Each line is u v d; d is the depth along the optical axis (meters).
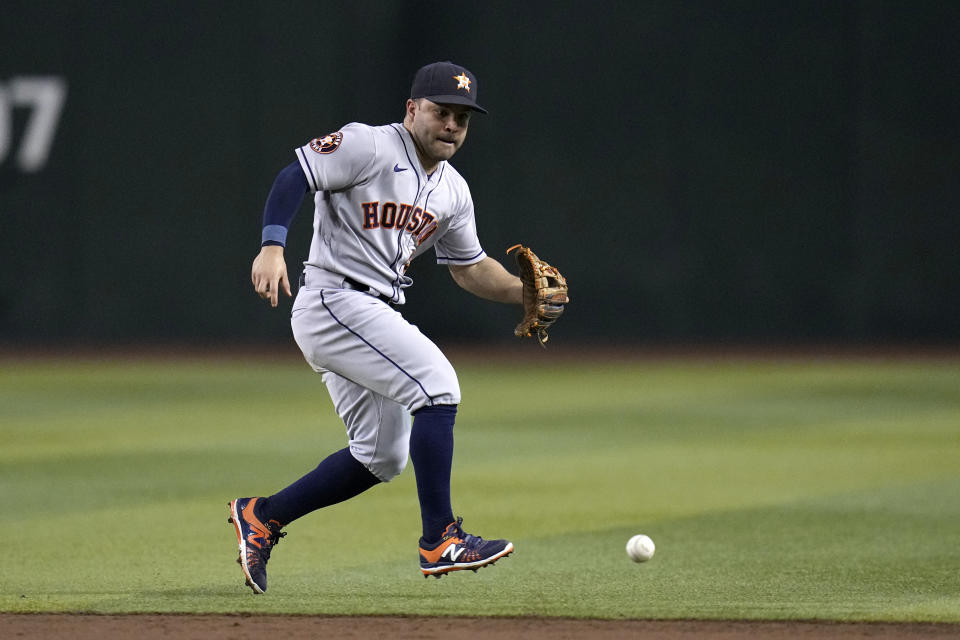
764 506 24.84
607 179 67.62
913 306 66.19
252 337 68.06
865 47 65.88
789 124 66.56
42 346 68.56
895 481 28.22
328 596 16.16
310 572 18.28
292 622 14.40
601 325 68.19
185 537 21.30
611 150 67.56
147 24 68.19
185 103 68.25
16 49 68.69
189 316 68.56
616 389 50.00
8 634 13.76
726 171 67.00
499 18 67.75
